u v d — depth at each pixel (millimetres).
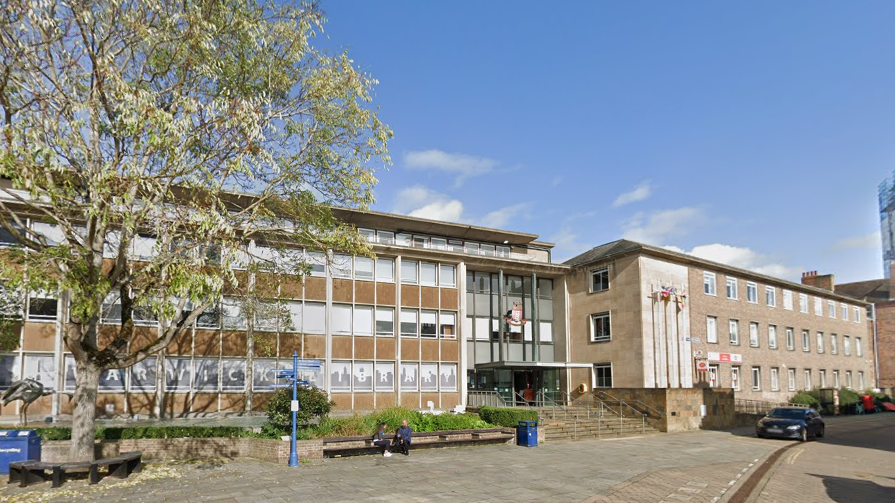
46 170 12469
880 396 51219
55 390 21703
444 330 31000
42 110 12461
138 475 14906
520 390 33812
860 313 55656
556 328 36531
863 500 13305
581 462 18328
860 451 23312
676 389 29500
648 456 20094
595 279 35250
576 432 25797
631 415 30094
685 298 35156
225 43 14719
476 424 23656
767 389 41156
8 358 21641
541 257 37375
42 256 12398
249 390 24547
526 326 35531
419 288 30500
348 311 28438
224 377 25172
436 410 29844
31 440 15211
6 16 12125
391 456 18859
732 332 39062
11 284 11742
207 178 13617
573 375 35250
